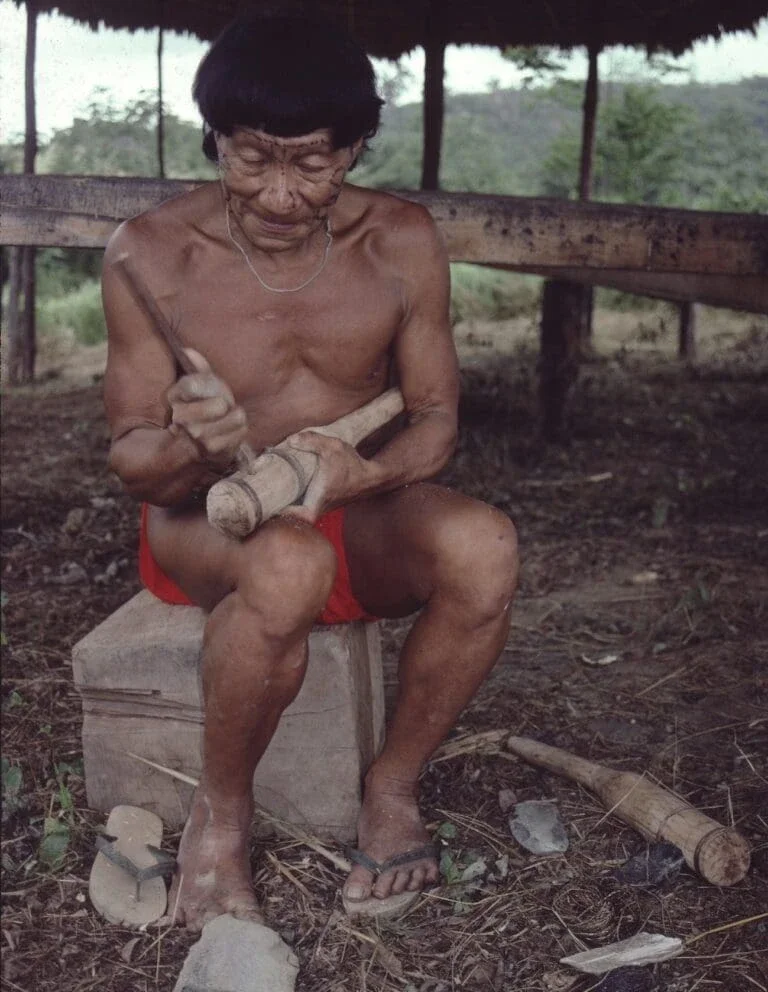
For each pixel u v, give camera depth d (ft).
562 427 19.94
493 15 23.15
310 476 6.52
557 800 8.49
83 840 8.00
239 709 6.70
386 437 8.07
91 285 42.16
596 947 6.94
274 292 7.29
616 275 16.83
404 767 7.87
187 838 7.36
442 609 7.22
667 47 23.18
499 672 10.80
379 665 8.84
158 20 22.74
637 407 23.17
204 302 7.25
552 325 19.61
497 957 6.89
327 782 8.01
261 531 6.44
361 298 7.41
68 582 13.26
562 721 9.77
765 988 6.52
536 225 11.30
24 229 10.46
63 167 31.83
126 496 16.87
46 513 15.94
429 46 22.13
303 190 6.53
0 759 8.72
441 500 7.25
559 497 16.66
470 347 32.14
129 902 7.27
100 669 8.09
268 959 6.54
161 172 24.63
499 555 7.09
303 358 7.48
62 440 21.07
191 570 7.17
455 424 7.78
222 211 7.28
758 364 28.25
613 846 7.92
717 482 17.22
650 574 13.25
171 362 7.31
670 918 7.15
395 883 7.41
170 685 8.03
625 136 41.57
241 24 6.37
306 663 6.81
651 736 9.47
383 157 55.62
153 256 7.20
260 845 7.99
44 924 7.18
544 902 7.37
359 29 22.81
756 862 7.72
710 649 11.06
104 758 8.26
